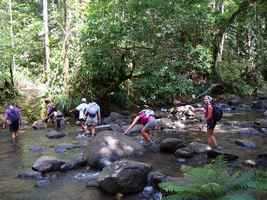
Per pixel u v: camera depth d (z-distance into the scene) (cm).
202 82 2623
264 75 3416
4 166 1149
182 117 1947
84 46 2081
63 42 2144
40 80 2781
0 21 2628
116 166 916
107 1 2086
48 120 1911
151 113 1347
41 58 3059
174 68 2303
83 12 2116
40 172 1049
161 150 1223
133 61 2153
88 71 2061
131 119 1914
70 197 869
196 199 636
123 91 2286
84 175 1034
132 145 1187
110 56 2073
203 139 1407
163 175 916
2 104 2164
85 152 1159
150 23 2080
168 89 2275
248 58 3459
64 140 1512
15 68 2747
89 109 1580
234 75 2962
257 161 1072
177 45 2206
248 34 3466
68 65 2106
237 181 651
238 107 2305
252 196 653
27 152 1323
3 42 2362
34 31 3067
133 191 884
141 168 907
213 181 659
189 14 2105
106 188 884
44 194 894
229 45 3553
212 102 1252
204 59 2428
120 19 2078
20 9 3506
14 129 1543
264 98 2714
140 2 1967
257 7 1164
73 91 2106
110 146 1135
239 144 1291
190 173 690
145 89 2334
